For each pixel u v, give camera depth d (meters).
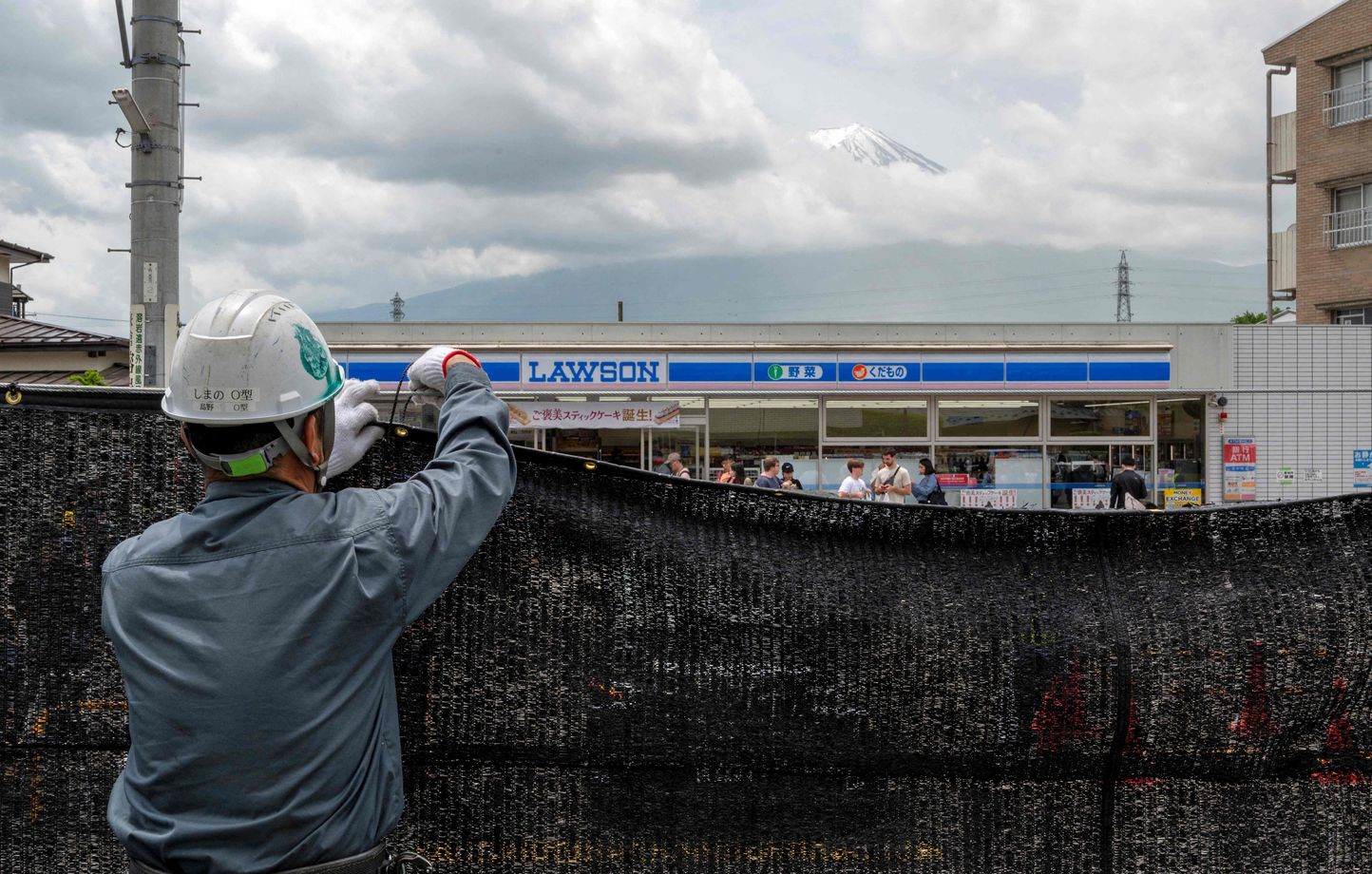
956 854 2.40
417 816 2.35
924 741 2.41
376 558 1.69
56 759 2.32
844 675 2.40
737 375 20.50
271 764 1.61
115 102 9.81
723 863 2.37
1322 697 2.43
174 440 2.32
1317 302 30.84
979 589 2.43
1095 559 2.45
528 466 2.36
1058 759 2.42
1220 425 21.41
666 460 19.47
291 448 1.72
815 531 2.41
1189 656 2.44
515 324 20.53
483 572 2.35
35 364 25.28
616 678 2.37
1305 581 2.45
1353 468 21.64
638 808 2.37
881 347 20.58
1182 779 2.45
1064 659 2.42
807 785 2.39
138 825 1.66
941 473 20.95
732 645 2.39
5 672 2.31
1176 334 21.27
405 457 2.27
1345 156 30.16
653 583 2.37
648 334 20.84
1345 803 2.43
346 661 1.67
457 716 2.35
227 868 1.60
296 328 1.74
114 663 2.31
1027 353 20.77
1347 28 29.92
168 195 10.49
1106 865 2.42
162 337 10.45
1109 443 21.31
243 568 1.66
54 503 2.30
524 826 2.36
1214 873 2.42
